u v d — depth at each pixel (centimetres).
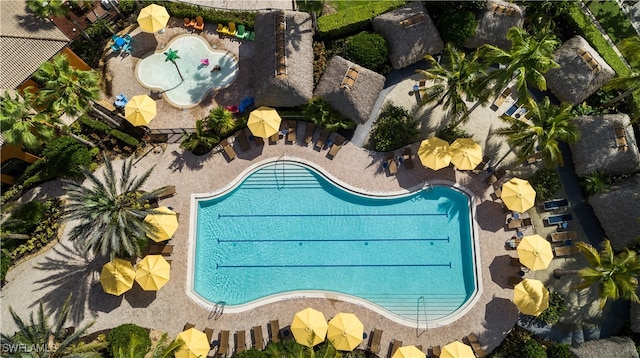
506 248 3497
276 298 3406
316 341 3073
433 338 3331
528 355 3153
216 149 3681
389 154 3669
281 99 3603
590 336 3375
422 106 3656
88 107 3359
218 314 3359
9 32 3356
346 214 3600
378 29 3797
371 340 3312
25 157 3475
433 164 3428
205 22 3975
